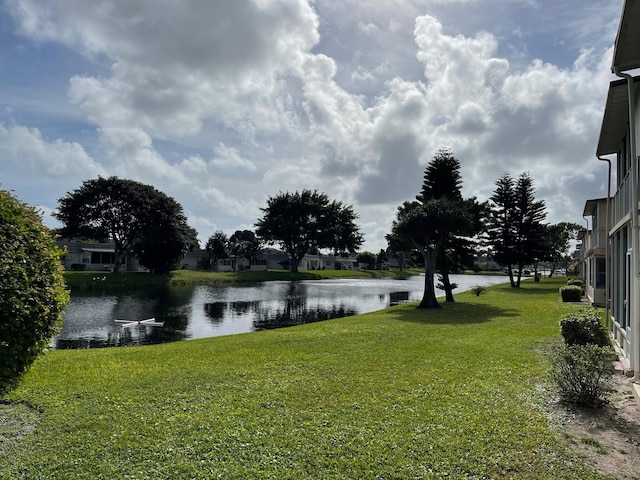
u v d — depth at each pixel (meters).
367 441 4.68
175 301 30.64
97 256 59.31
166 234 49.03
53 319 5.41
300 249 70.19
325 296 35.97
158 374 7.62
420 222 21.58
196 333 17.69
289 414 5.51
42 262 5.32
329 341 11.38
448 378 7.25
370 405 5.85
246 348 10.51
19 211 5.32
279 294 37.75
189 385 6.88
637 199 7.25
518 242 42.09
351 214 69.94
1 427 5.08
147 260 49.12
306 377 7.38
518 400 6.07
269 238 67.56
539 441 4.67
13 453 4.38
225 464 4.16
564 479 3.90
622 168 10.57
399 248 26.27
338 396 6.27
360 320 17.19
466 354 9.32
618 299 9.97
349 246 69.62
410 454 4.38
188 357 9.36
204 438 4.74
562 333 9.08
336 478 3.91
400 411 5.61
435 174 26.55
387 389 6.62
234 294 37.06
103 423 5.18
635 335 7.09
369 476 3.95
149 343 15.35
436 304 22.22
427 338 11.75
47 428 5.03
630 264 8.05
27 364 5.19
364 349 10.08
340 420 5.30
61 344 15.13
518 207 42.69
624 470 4.08
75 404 5.89
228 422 5.22
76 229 47.28
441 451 4.44
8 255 4.84
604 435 4.92
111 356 9.59
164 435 4.82
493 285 46.28
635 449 4.56
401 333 12.81
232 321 21.23
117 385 6.87
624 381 7.14
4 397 6.12
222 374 7.61
